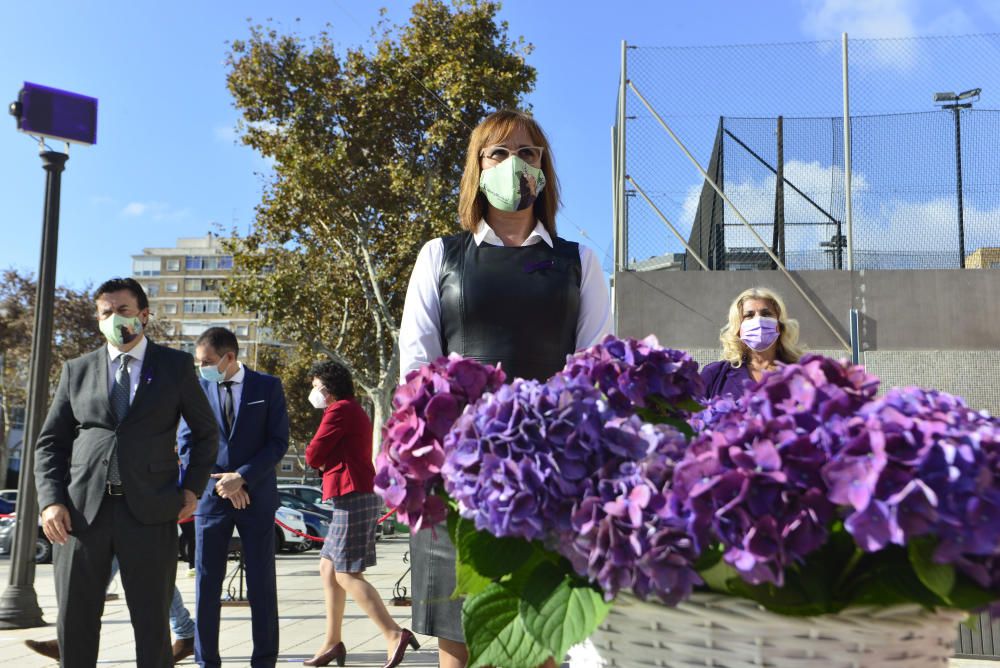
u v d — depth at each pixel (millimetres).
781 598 1112
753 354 4254
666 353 1496
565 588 1236
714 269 9789
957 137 9297
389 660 5473
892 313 9289
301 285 28891
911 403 1113
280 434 5102
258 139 26828
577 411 1214
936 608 1117
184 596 9586
